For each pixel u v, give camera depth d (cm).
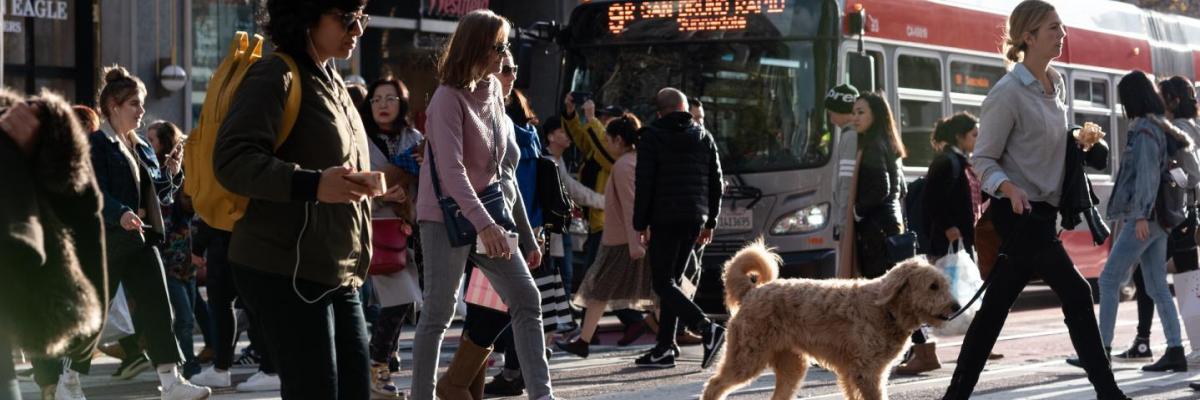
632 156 1446
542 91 2989
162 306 1098
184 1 2361
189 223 1316
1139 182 1297
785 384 997
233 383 1302
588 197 1622
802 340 949
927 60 2039
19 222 518
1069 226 991
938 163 1302
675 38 1945
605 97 1972
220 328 1263
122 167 1074
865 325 919
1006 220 976
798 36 1884
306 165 634
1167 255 1353
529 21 3053
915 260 914
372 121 1141
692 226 1334
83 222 557
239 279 645
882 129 1321
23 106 535
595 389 1220
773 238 1875
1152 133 1302
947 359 1450
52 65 2255
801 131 1875
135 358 1275
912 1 2019
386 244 1123
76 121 546
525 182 1060
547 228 1071
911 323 919
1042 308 2203
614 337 1761
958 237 1301
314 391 642
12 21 2197
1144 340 1414
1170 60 2609
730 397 1136
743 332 974
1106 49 2388
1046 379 1259
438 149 856
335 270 644
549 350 1381
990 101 975
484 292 986
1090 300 980
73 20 2277
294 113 628
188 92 2372
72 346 555
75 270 537
